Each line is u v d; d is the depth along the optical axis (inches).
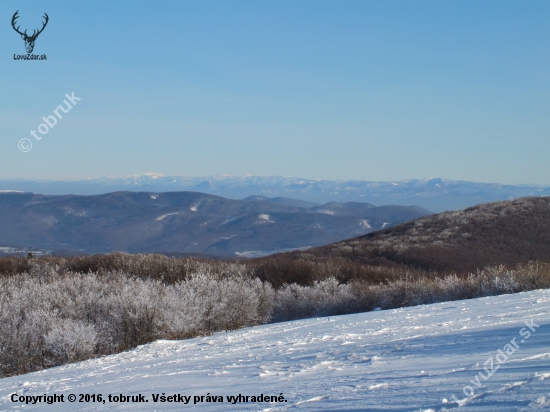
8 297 543.8
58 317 469.7
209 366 294.7
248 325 644.1
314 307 768.9
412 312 499.2
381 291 765.9
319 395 186.1
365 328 402.9
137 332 489.1
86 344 435.8
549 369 187.5
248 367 275.0
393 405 159.3
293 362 276.2
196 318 550.0
